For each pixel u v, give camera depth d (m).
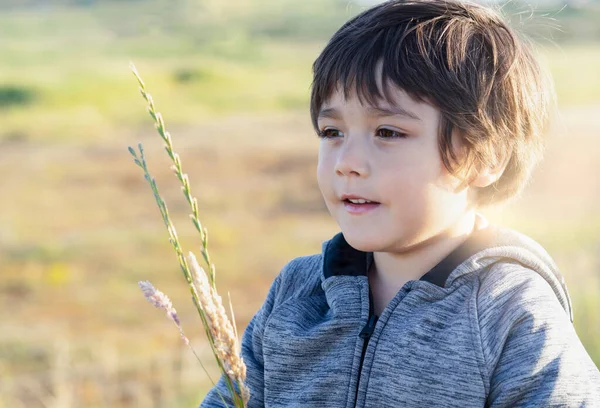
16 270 12.01
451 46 1.74
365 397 1.75
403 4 1.81
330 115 1.77
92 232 14.45
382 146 1.72
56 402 6.15
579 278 5.81
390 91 1.70
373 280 1.91
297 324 1.93
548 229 9.87
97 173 20.34
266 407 1.92
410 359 1.71
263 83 41.19
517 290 1.71
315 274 2.04
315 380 1.84
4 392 6.49
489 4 1.97
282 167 20.66
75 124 27.88
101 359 7.47
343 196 1.74
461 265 1.75
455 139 1.72
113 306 10.30
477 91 1.73
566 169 17.14
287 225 14.88
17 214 16.09
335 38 1.81
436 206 1.73
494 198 1.87
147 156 22.44
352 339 1.82
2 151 23.73
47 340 8.60
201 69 40.47
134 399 6.14
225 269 11.98
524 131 1.85
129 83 35.88
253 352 2.08
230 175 19.81
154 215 15.91
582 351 1.66
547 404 1.57
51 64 53.72
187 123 29.55
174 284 11.28
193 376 6.04
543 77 1.99
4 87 32.22
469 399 1.64
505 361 1.64
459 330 1.69
